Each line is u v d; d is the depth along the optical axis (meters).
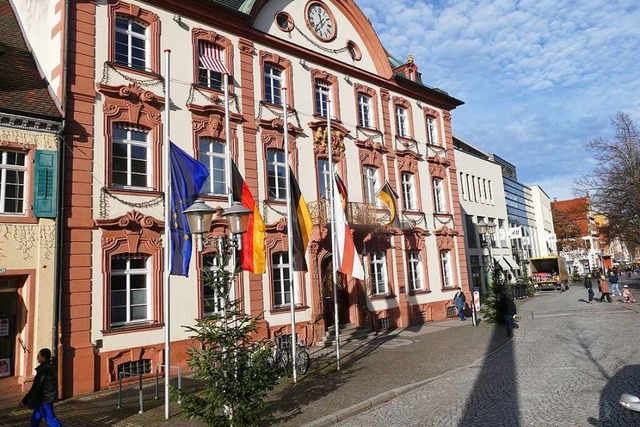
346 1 24.36
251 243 13.00
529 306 33.38
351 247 14.99
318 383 12.69
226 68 17.56
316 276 20.00
